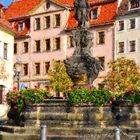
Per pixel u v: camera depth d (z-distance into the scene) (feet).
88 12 70.18
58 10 217.36
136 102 58.54
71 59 68.80
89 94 59.11
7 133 58.18
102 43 201.98
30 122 61.72
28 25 229.45
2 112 146.41
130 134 53.88
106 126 58.44
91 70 68.44
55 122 60.29
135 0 192.54
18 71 120.67
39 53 223.30
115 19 197.77
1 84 149.38
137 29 190.70
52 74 175.52
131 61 159.43
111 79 157.38
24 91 63.52
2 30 151.23
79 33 69.46
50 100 61.57
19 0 248.73
